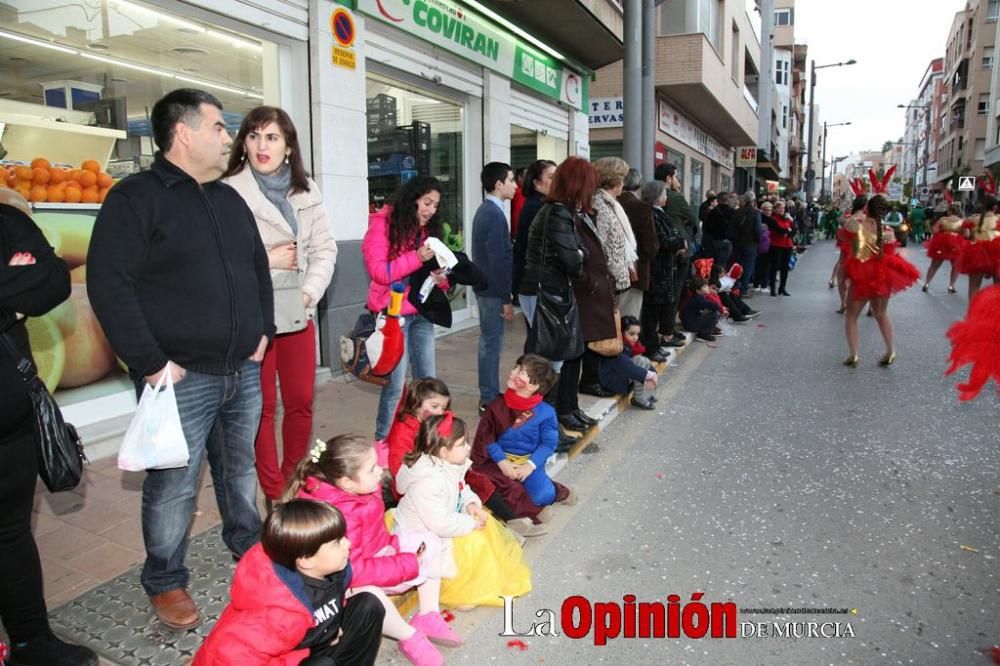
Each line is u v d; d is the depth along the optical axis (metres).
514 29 9.32
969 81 60.84
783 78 51.72
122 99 5.41
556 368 4.78
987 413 5.83
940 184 77.12
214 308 2.62
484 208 4.96
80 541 3.40
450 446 2.99
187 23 5.28
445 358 7.28
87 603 2.89
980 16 58.25
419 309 4.24
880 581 3.31
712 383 6.98
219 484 3.12
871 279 7.19
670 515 4.03
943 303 12.39
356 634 2.39
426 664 2.68
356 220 6.54
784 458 4.89
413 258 3.93
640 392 6.06
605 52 11.31
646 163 9.32
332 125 6.20
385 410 4.21
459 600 3.12
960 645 2.83
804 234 27.97
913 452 4.97
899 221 8.54
